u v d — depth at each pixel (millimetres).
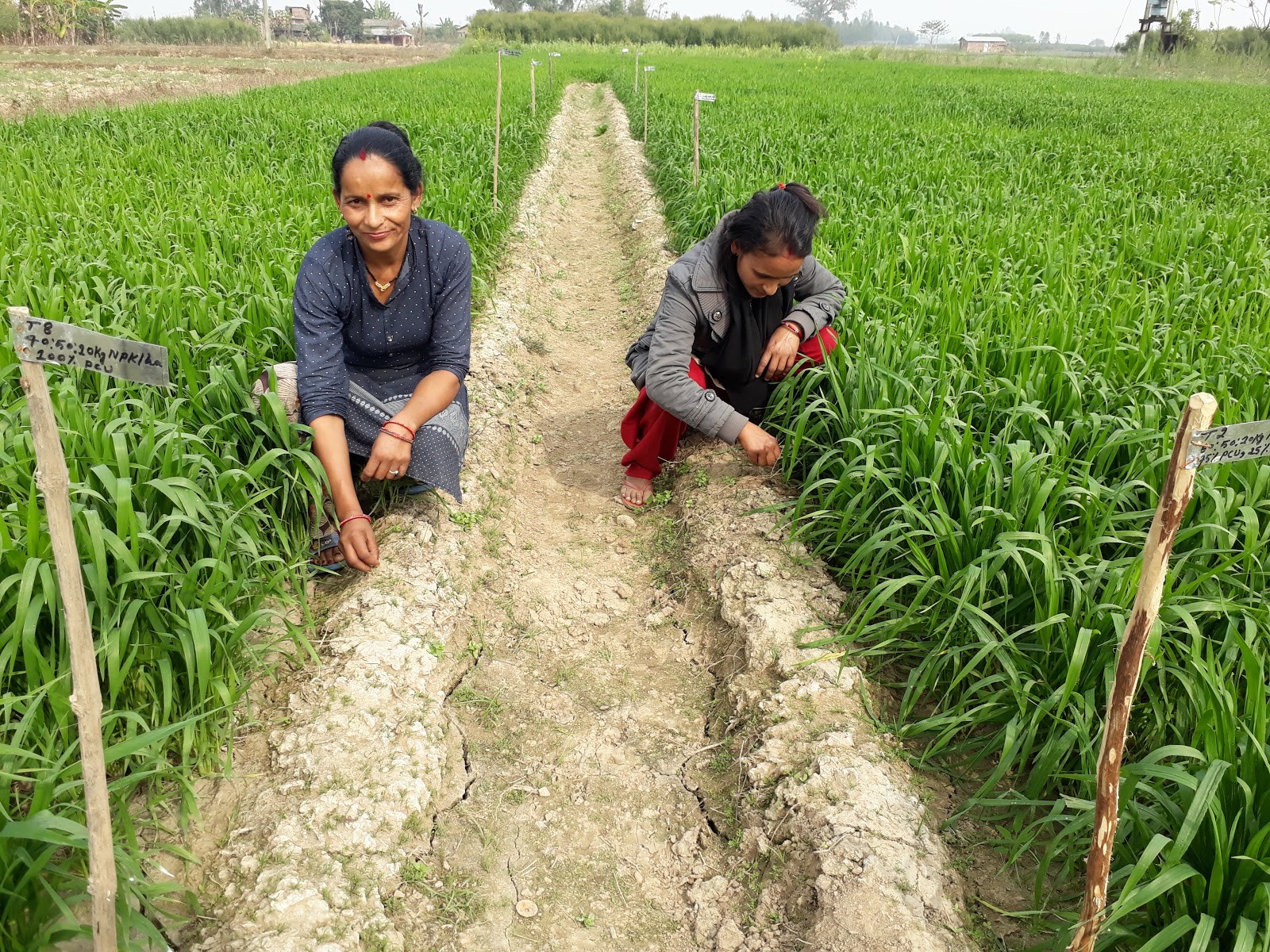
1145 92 22828
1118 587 2570
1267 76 32250
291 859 2334
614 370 6125
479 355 5402
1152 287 5613
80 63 32125
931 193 7949
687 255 3799
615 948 2365
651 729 3059
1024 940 2283
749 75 25969
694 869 2586
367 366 3646
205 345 3654
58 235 5328
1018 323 4191
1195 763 2250
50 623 2475
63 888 2035
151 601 2508
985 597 3000
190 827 2439
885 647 3100
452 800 2736
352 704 2797
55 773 2008
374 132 3023
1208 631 2736
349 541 3240
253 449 3336
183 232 5648
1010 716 2742
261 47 55312
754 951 2314
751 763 2766
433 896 2436
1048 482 2902
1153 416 3311
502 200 8719
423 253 3377
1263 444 1628
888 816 2496
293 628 2908
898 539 3049
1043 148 11516
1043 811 2613
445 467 3541
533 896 2488
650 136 13344
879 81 25172
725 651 3299
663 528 4133
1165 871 1932
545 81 23422
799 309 3951
